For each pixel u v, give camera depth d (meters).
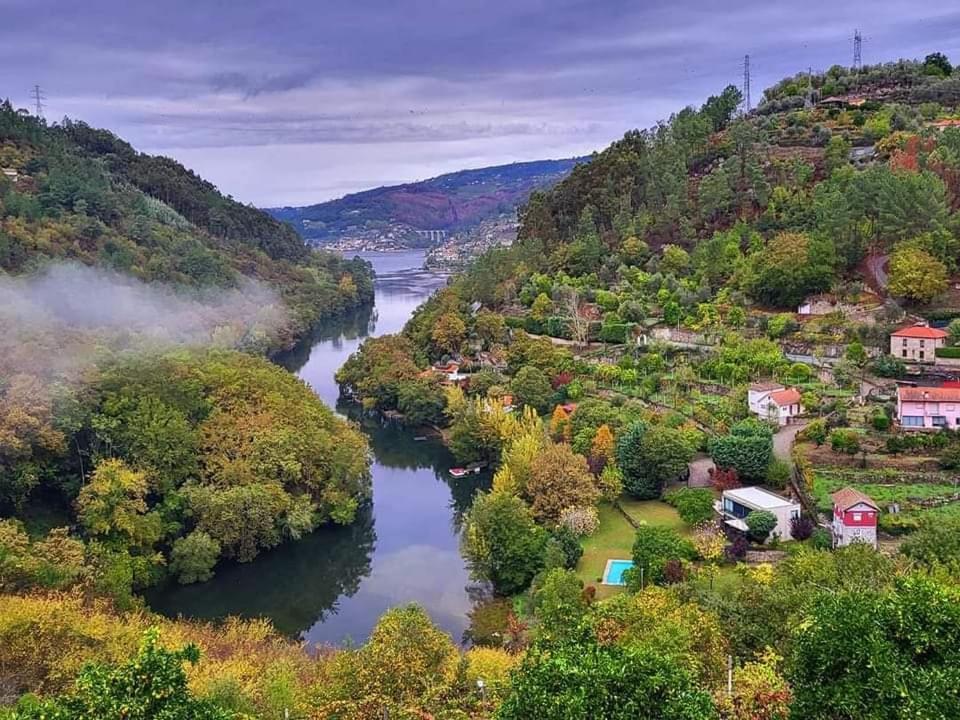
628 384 139.12
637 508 106.25
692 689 39.50
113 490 94.12
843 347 128.88
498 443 131.75
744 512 94.31
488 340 182.75
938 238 137.88
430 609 91.56
